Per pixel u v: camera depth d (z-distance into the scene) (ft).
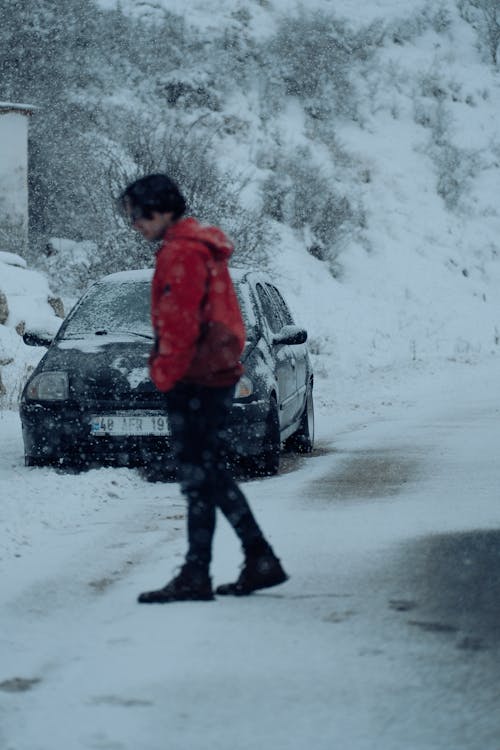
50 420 37.96
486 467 39.65
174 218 20.18
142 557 24.97
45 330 43.01
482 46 211.61
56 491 33.40
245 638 17.95
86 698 15.12
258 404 37.45
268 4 178.60
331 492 34.55
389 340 123.75
